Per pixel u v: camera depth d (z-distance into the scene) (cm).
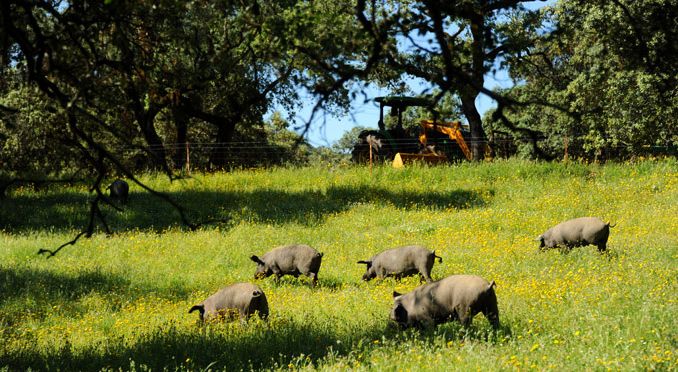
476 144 4488
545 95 4572
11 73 1056
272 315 1490
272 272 2003
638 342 1021
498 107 735
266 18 838
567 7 2358
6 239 2744
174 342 1264
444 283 1230
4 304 1833
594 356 961
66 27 850
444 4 763
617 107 4038
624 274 1652
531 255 2094
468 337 1116
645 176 3528
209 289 1997
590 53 2433
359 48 786
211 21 977
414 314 1245
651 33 956
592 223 2055
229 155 5253
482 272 1902
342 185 3747
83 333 1507
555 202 3123
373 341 1184
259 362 1126
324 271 2147
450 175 3834
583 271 1747
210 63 1011
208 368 1109
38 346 1376
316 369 1041
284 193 3647
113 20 906
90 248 2617
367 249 2464
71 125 852
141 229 3058
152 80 1030
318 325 1341
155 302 1841
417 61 782
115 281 2108
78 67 920
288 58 895
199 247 2605
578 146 5319
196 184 3875
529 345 1059
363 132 4594
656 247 2069
